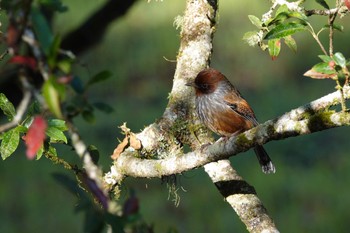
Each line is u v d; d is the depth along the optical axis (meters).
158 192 20.44
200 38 9.28
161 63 29.30
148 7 31.89
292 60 28.98
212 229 19.06
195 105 9.05
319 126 6.32
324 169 21.55
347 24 29.94
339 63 6.02
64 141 7.84
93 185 4.82
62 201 20.28
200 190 20.12
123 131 8.64
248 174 21.00
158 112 25.59
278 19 7.37
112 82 27.98
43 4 5.00
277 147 22.83
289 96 26.53
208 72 10.36
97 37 12.02
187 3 9.45
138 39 30.09
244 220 8.46
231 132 10.75
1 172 21.27
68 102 4.89
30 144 4.45
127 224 4.57
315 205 19.89
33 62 4.41
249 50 29.89
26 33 4.54
